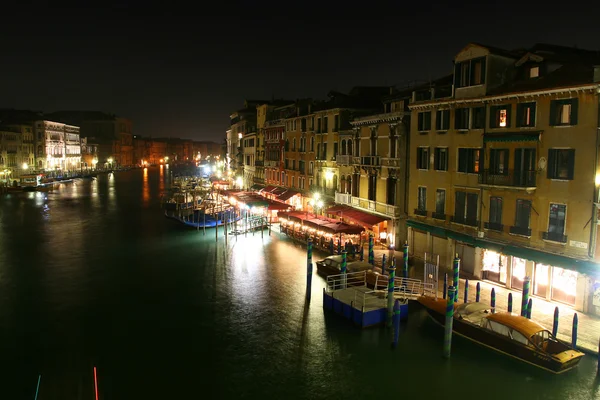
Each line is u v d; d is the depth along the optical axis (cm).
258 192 5694
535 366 1739
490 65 2430
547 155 2159
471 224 2566
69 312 2428
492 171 2420
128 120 17475
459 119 2638
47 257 3541
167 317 2353
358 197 3638
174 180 9994
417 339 2053
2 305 2530
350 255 3066
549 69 2303
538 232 2214
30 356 1966
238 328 2212
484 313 1997
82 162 13138
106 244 4000
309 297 2552
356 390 1708
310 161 4581
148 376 1811
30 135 10019
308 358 1927
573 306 2125
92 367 1873
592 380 1677
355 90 4428
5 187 8131
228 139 9888
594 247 1991
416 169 2992
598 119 1950
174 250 3753
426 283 2362
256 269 3161
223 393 1700
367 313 2153
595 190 1972
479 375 1769
